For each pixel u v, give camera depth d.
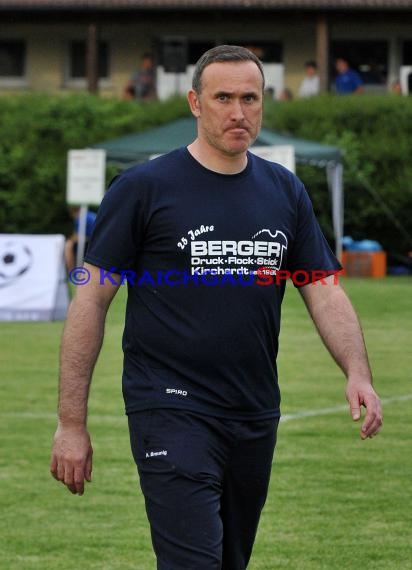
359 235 59.75
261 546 14.89
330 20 72.69
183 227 10.15
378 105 59.41
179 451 9.93
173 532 9.80
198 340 10.12
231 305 10.16
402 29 74.69
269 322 10.32
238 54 10.16
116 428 21.67
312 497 17.08
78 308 10.17
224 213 10.22
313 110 59.81
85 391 10.09
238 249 10.20
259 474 10.37
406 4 71.50
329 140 58.44
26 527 15.72
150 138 52.69
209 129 10.18
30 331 35.84
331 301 10.63
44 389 25.84
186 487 9.84
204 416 10.08
